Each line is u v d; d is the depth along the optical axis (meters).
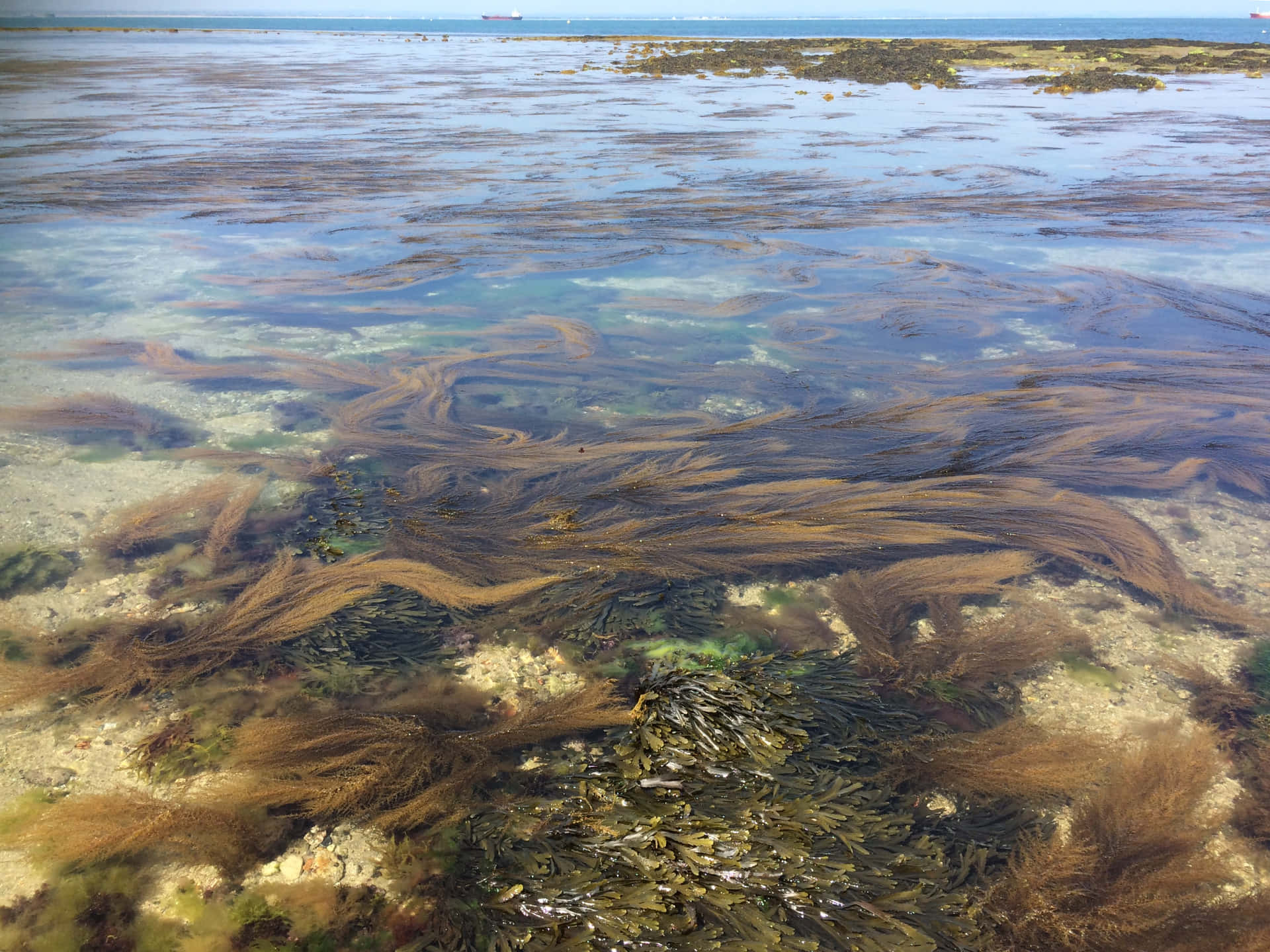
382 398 6.20
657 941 2.27
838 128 21.94
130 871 2.59
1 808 2.80
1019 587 4.19
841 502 4.84
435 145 19.00
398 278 9.42
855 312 8.41
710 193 14.09
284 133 20.81
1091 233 11.62
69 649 3.59
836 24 178.75
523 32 112.31
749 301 8.68
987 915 2.44
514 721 3.18
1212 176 15.39
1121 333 7.78
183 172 15.52
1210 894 2.55
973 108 26.42
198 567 4.21
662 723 3.08
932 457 5.44
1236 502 5.00
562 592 4.05
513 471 5.21
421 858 2.63
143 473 5.14
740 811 2.67
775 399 6.41
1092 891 2.51
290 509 4.76
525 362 7.02
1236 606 4.01
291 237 11.34
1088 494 5.10
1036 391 6.39
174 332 7.73
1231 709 3.35
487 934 2.36
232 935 2.41
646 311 8.51
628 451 5.44
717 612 3.96
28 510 4.64
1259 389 6.44
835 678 3.44
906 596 4.06
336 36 93.00
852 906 2.38
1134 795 2.85
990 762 2.99
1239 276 9.55
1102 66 40.59
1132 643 3.77
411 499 4.85
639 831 2.60
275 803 2.80
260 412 6.09
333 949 2.37
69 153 17.31
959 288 9.22
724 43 61.31
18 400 6.08
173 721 3.21
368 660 3.58
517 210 12.84
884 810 2.80
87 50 52.75
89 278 9.34
